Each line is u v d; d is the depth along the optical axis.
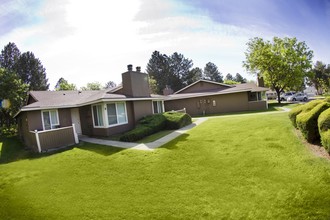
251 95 26.98
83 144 12.57
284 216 4.25
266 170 6.21
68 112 16.30
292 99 38.66
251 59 33.62
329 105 7.32
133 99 16.50
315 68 63.47
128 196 5.79
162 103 23.97
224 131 11.45
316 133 7.29
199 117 22.92
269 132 9.78
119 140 12.56
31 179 7.71
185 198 5.38
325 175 5.36
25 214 5.42
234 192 5.36
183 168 7.21
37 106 14.16
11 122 27.34
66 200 5.91
